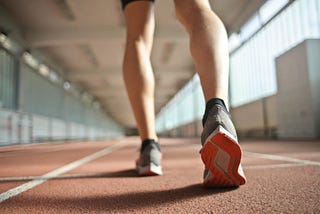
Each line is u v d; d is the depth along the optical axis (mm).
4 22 7035
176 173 1194
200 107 14680
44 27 8219
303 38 5539
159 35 8391
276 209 572
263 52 7273
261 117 7410
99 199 733
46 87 10445
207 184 791
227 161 689
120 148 4395
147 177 1101
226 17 8180
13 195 813
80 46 9922
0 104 6762
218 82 754
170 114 25594
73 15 7594
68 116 13672
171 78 14766
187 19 874
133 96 1134
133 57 1135
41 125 9562
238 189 779
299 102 5398
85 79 14148
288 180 907
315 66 5094
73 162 1977
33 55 9188
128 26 1190
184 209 600
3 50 6957
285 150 2488
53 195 804
